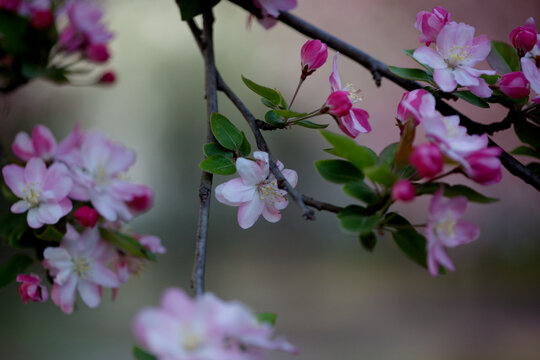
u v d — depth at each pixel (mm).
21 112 5676
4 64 1583
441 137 936
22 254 1438
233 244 6496
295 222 6648
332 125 5391
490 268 6125
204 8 1466
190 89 7016
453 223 954
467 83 1201
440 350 4219
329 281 5793
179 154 6918
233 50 6895
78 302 4742
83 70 1723
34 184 1319
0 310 4590
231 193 1150
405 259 6281
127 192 1493
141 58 6938
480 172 944
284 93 6883
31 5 1587
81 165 1475
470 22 6590
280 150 6754
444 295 5488
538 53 1321
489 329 4609
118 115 6785
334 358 4031
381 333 4512
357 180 1019
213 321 749
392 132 6590
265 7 1551
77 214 1317
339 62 6652
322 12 6727
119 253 1443
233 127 1193
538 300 5262
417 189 992
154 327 741
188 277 5801
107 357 4039
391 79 1491
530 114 1275
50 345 4188
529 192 6352
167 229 6641
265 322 874
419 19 1258
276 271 6027
